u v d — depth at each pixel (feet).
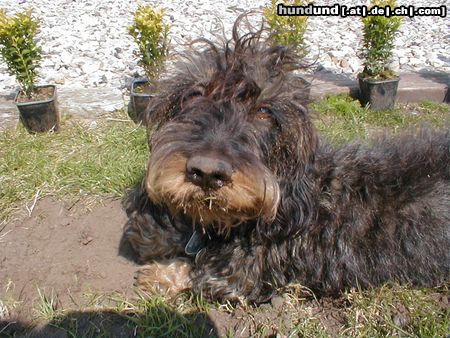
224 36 2.83
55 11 7.34
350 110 4.24
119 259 2.63
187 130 1.91
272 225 2.19
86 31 6.35
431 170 2.51
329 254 2.37
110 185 3.08
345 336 2.22
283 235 2.20
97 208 2.94
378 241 2.38
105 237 2.75
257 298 2.38
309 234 2.31
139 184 2.87
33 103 3.62
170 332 2.22
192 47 2.27
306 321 2.26
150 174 1.92
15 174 3.19
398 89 4.58
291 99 2.02
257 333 2.23
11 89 4.49
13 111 3.99
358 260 2.38
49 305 2.30
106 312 2.31
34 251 2.64
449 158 2.55
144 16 3.96
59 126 3.84
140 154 3.41
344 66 5.33
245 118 1.94
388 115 4.31
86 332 2.21
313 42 6.14
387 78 4.33
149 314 2.27
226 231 2.26
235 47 2.08
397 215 2.39
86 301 2.36
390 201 2.41
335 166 2.41
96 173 3.18
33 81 3.85
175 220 2.41
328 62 5.47
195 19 6.94
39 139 3.65
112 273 2.54
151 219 2.48
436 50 6.01
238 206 1.86
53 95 3.75
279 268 2.35
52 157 3.41
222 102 1.95
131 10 7.42
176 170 1.84
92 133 3.76
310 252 2.35
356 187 2.42
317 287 2.44
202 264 2.41
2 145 3.56
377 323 2.29
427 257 2.40
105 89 4.43
